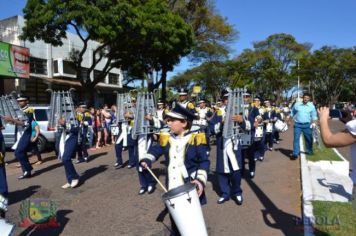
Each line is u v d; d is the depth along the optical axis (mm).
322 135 3184
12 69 19031
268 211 6223
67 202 6949
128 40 21156
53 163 11367
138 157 7609
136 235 5309
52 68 26672
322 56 46250
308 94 11172
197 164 4129
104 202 6930
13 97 9289
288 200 6852
